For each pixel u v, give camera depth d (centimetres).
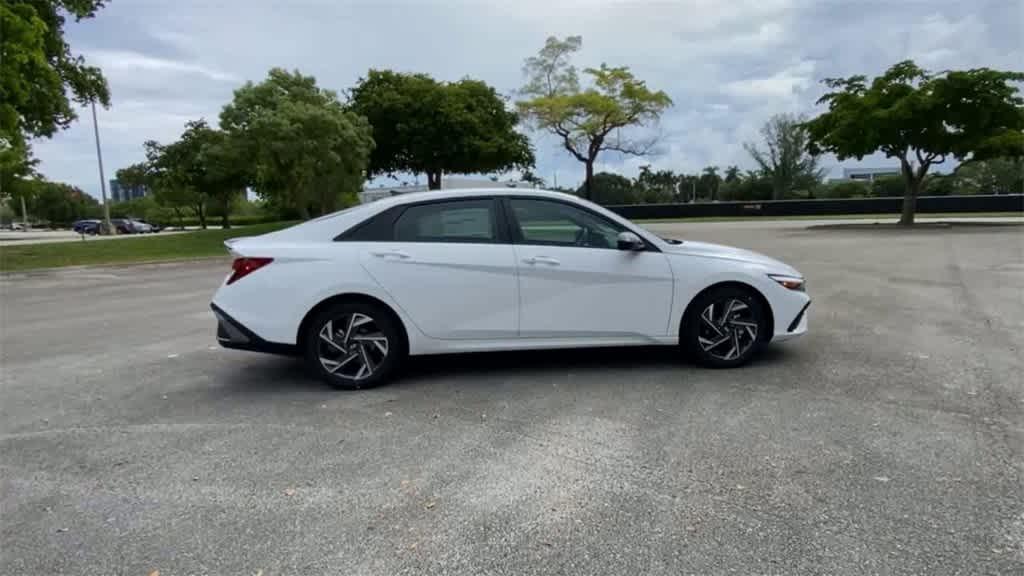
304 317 484
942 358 542
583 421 411
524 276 500
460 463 352
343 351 491
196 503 313
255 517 298
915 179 2609
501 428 403
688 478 327
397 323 498
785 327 530
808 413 414
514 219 512
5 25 1622
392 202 509
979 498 298
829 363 533
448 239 502
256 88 2659
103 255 2027
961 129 2406
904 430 381
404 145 3525
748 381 488
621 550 264
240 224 7719
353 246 492
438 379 515
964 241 1788
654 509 296
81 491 330
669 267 514
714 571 248
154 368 582
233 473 346
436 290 493
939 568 246
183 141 4834
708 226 3322
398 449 374
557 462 350
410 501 310
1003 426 384
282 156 2559
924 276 1080
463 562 258
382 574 252
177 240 2516
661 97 3775
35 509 311
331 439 392
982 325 672
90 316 916
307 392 491
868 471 328
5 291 1285
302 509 305
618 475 332
